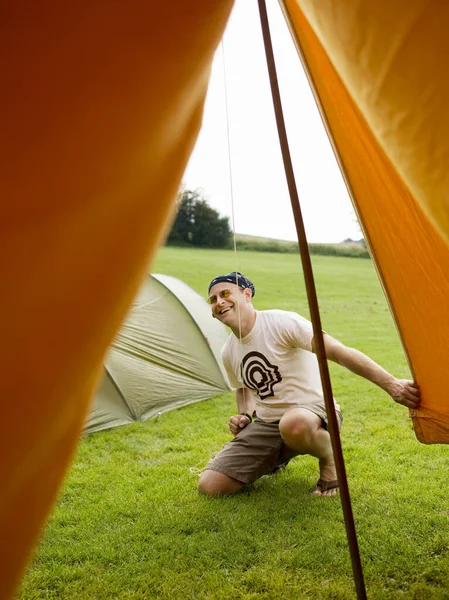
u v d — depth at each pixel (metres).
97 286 1.27
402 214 2.38
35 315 1.12
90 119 1.11
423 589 2.25
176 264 25.53
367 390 6.14
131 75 1.16
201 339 5.99
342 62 1.57
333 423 2.10
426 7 1.23
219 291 3.25
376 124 1.59
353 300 17.45
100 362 1.44
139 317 5.71
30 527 1.36
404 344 2.87
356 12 1.36
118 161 1.20
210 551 2.67
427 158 1.47
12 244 1.04
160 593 2.38
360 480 3.44
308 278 2.10
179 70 1.30
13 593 1.39
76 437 1.46
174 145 1.47
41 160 1.05
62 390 1.24
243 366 3.32
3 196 1.02
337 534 2.74
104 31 1.09
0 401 1.10
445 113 1.35
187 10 1.24
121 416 5.10
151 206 1.43
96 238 1.22
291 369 3.23
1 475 1.16
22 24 0.98
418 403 2.97
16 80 1.00
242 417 3.49
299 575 2.43
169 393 5.55
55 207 1.09
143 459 4.17
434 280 2.53
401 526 2.79
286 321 3.19
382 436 4.41
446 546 2.56
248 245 35.16
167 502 3.26
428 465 3.66
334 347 3.08
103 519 3.08
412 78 1.36
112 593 2.39
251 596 2.30
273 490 3.35
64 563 2.66
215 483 3.28
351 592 2.27
